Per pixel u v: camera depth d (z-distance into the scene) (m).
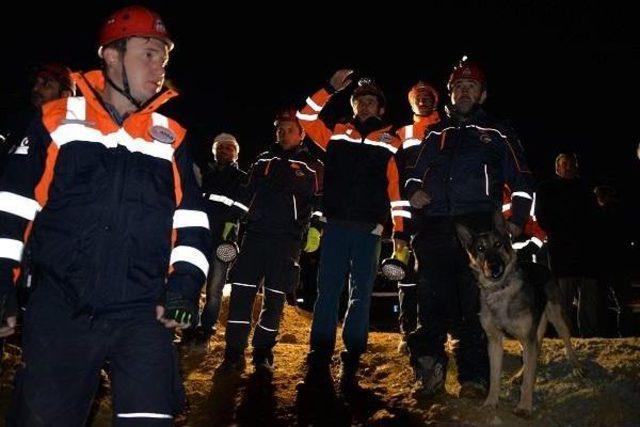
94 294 2.21
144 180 2.33
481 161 4.17
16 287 2.29
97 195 2.26
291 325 7.79
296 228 5.33
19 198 2.21
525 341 4.00
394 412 4.12
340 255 4.82
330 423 4.07
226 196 5.99
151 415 2.24
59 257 2.22
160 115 2.51
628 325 7.60
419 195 4.27
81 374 2.22
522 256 4.96
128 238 2.28
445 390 4.36
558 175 7.17
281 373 5.16
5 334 2.20
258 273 5.28
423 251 4.30
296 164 5.36
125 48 2.49
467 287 4.19
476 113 4.29
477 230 4.14
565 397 4.10
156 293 2.33
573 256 6.93
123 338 2.29
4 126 3.15
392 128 4.97
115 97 2.52
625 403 3.92
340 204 4.80
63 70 3.84
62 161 2.26
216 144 6.32
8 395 4.18
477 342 4.19
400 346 5.36
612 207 7.34
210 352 5.79
